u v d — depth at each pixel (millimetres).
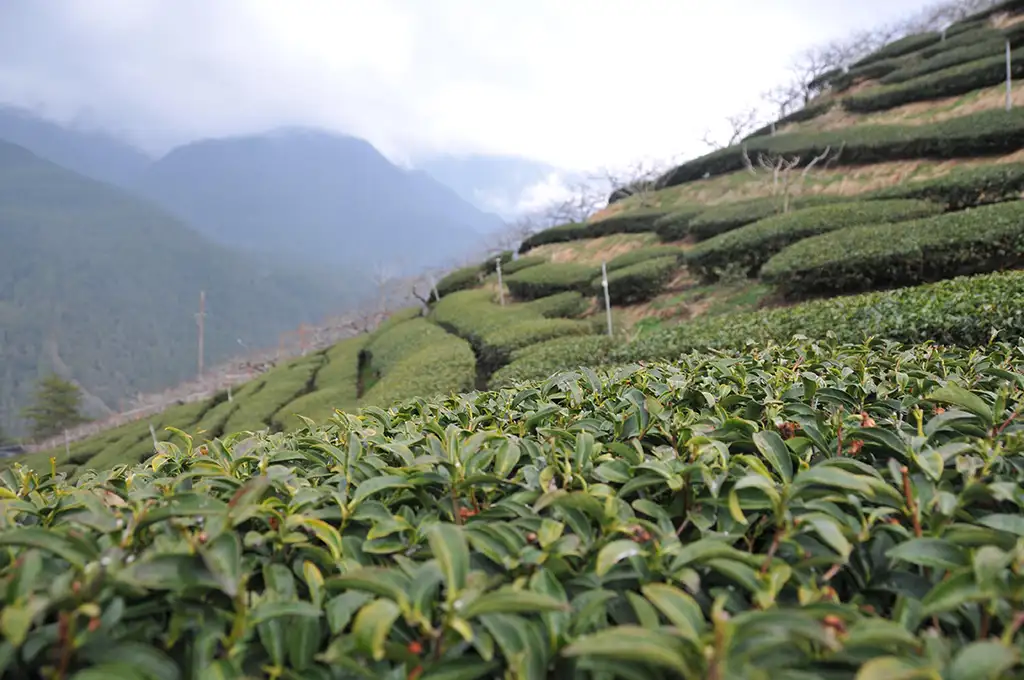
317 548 1505
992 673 979
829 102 30391
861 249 11391
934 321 6367
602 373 4145
